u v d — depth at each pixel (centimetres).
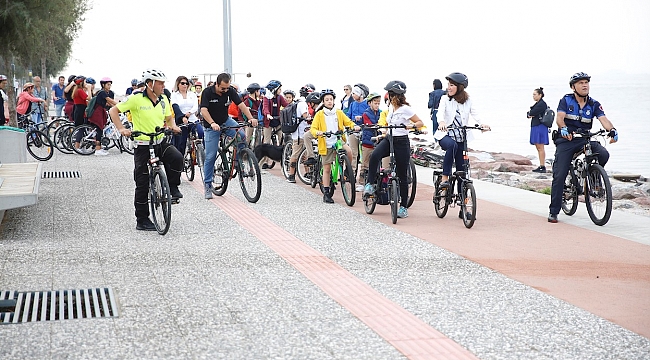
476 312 586
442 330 540
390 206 1076
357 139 1316
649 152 2838
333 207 1116
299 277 691
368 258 775
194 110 1407
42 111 2377
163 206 873
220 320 558
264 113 1543
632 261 766
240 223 973
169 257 766
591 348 505
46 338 514
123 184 1330
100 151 1878
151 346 500
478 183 1398
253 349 496
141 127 909
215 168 1221
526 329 545
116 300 609
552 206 990
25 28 1850
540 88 1869
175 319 560
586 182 980
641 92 13438
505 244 850
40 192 1225
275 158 1462
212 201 1162
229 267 727
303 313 578
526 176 1867
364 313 580
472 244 850
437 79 1648
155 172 892
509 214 1055
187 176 1415
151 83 902
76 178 1415
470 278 694
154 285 657
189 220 993
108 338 515
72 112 2056
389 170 1027
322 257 777
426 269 728
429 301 616
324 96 1134
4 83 1755
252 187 1153
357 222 990
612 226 958
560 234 909
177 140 1380
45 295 625
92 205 1098
